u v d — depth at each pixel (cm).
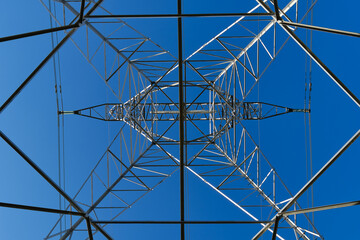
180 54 914
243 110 1652
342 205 718
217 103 1748
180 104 968
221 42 1362
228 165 1495
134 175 1373
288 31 812
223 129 1501
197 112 1667
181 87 966
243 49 1402
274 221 854
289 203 820
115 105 1781
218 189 1396
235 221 888
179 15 867
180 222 892
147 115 1730
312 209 773
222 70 1711
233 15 870
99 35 1270
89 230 812
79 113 1623
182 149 965
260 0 870
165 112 1647
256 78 1302
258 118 1606
